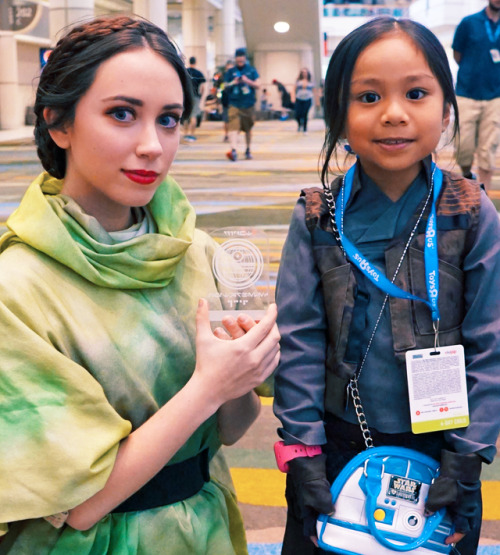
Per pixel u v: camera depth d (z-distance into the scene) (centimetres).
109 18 144
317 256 168
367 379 164
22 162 1142
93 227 142
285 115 3012
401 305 162
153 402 148
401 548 157
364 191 169
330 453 171
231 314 150
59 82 138
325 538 161
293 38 3059
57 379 134
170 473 153
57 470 132
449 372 160
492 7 670
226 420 167
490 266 161
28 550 142
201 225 701
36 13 2238
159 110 139
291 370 166
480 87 682
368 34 158
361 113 160
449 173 172
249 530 252
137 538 148
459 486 156
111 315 144
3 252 146
